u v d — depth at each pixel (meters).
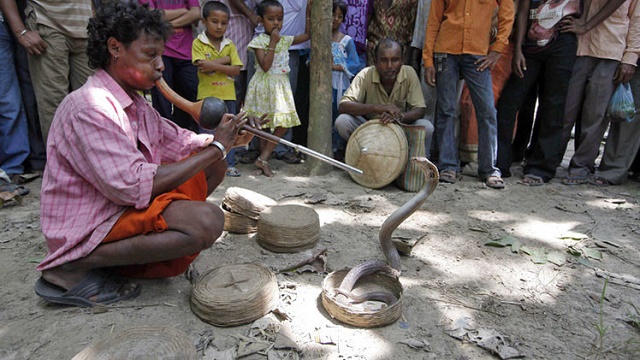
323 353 2.04
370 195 4.23
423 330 2.24
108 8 2.07
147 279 2.57
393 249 2.78
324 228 3.43
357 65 5.43
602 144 6.77
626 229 3.58
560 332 2.27
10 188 3.98
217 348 2.05
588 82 4.62
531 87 5.17
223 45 4.53
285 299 2.44
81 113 2.00
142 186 2.03
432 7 4.54
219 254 2.94
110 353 1.68
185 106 2.42
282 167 5.11
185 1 4.66
